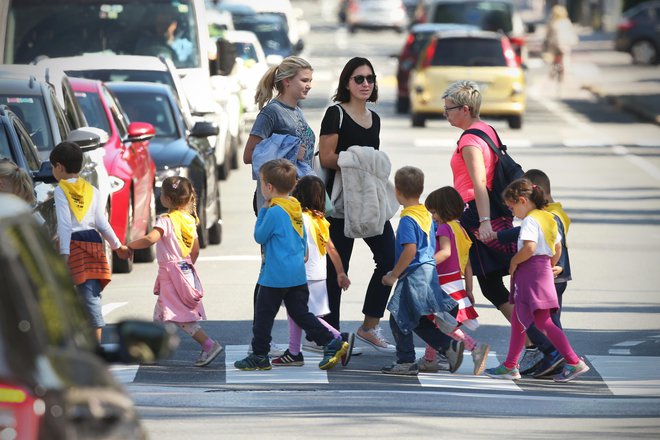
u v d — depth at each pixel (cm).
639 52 12250
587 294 3422
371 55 13662
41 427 949
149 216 3897
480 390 2375
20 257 1026
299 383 2383
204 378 2420
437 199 2497
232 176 5947
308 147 2675
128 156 3647
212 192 4153
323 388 2334
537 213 2455
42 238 1104
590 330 2991
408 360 2495
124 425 1034
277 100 2653
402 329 2466
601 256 3994
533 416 2119
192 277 2530
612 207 5006
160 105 4344
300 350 2611
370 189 2636
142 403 2162
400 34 17825
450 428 1995
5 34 5606
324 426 1989
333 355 2481
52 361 989
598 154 6662
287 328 2970
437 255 2483
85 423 988
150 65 4828
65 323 1057
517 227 2575
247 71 7188
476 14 9738
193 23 5659
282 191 2461
